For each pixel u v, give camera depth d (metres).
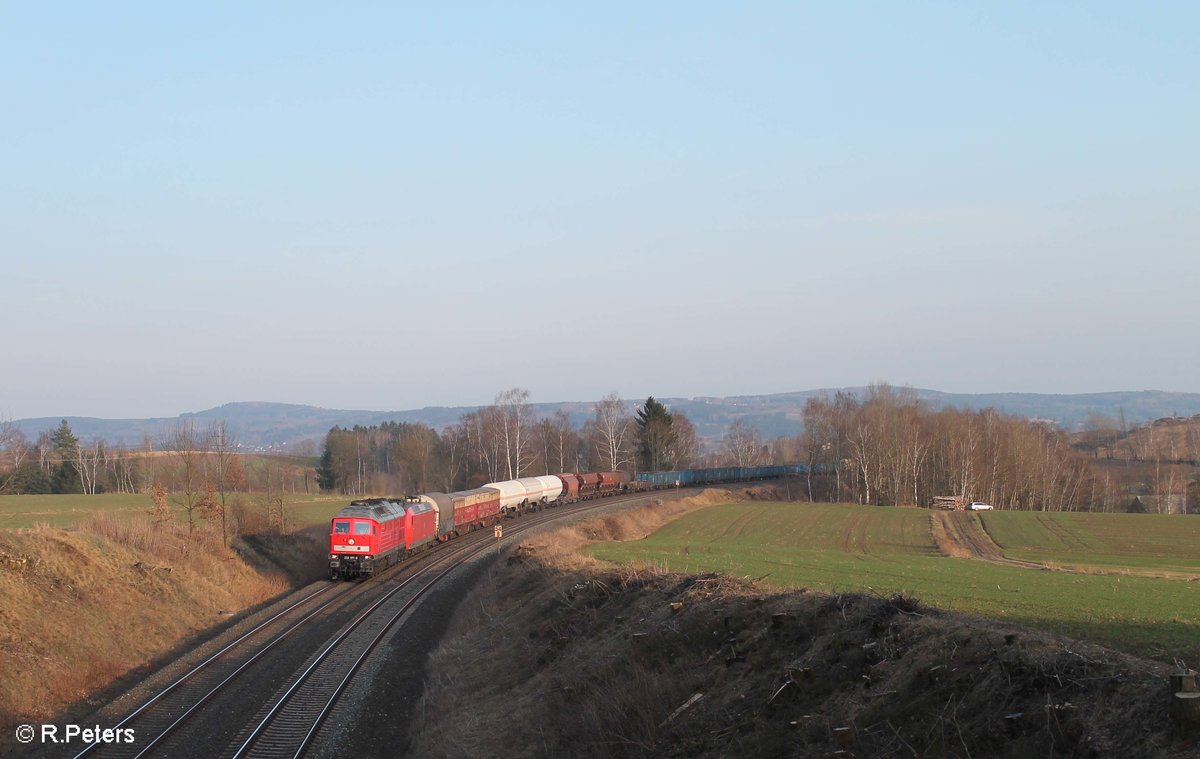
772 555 44.72
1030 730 12.09
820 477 130.25
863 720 14.24
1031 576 33.75
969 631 15.25
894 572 34.88
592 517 69.56
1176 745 10.21
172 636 32.03
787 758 14.52
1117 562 53.69
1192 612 21.64
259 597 42.00
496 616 34.31
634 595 27.64
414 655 30.92
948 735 12.84
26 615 26.55
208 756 19.69
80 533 35.50
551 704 21.84
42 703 22.95
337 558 45.47
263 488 85.56
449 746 21.17
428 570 48.50
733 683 18.22
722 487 117.50
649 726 18.19
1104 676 12.20
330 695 24.72
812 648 17.64
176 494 57.47
